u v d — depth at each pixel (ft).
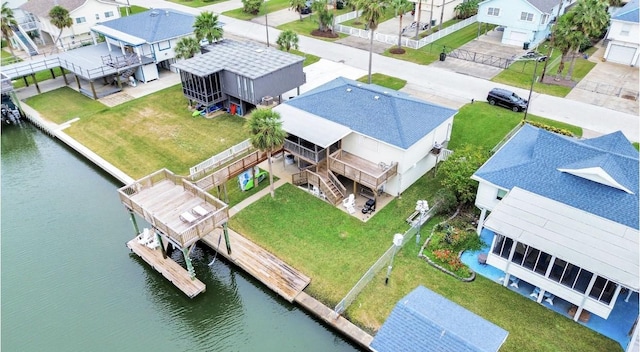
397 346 58.95
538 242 69.51
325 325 74.79
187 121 134.00
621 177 77.05
